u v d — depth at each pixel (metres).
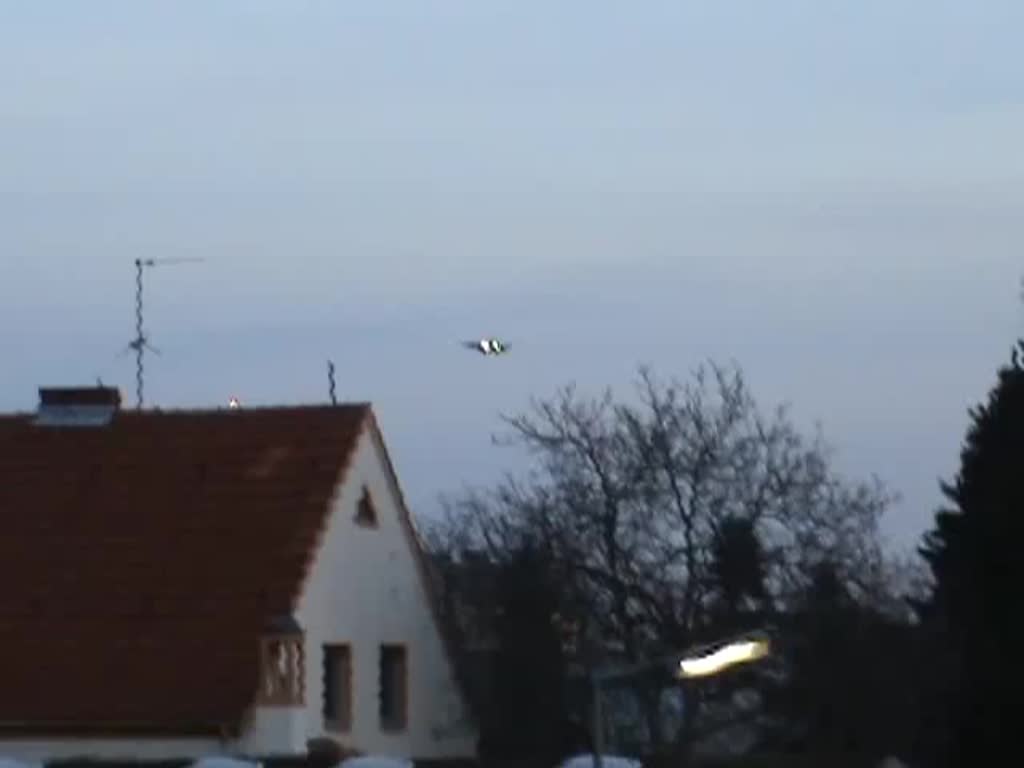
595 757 30.77
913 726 45.81
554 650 46.41
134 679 40.84
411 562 45.72
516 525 51.09
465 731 46.31
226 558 42.41
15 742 41.00
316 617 42.09
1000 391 41.62
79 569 43.03
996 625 40.44
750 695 47.09
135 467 44.81
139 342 58.97
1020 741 39.66
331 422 44.56
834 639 46.53
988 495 41.00
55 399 46.19
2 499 44.81
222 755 39.88
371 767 36.72
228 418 45.28
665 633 46.56
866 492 72.81
